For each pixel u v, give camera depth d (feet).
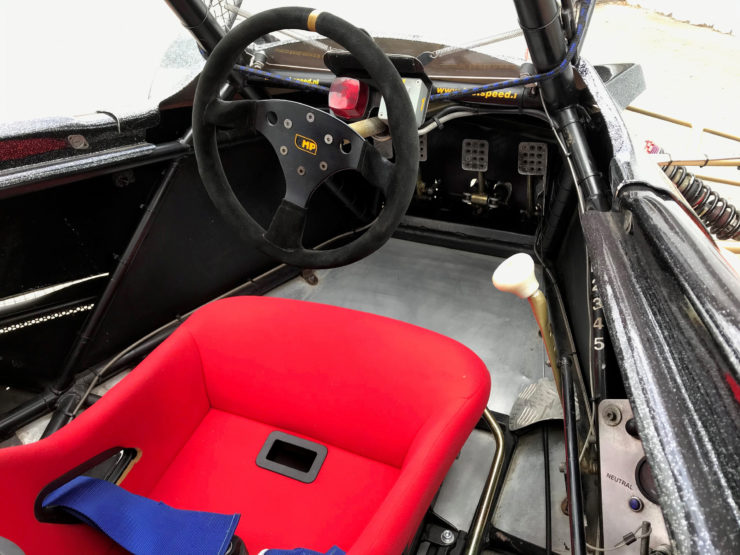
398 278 7.23
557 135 4.47
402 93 3.05
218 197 3.68
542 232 6.85
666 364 1.98
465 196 7.04
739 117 10.95
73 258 4.91
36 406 5.10
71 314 5.12
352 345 3.44
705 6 14.85
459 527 4.43
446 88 5.05
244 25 3.18
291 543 3.21
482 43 4.65
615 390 3.53
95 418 2.90
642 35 13.89
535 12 3.67
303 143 3.26
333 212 7.47
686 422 1.74
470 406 3.06
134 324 5.64
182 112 5.33
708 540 1.39
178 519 2.80
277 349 3.54
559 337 5.76
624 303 2.38
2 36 5.05
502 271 3.33
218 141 5.42
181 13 4.46
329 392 3.50
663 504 1.56
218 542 2.65
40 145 4.24
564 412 3.77
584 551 3.04
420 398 3.25
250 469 3.55
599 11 15.20
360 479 3.49
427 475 2.71
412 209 7.80
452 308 6.75
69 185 4.63
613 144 3.59
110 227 5.09
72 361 5.21
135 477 3.27
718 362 1.82
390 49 4.94
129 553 2.96
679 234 2.48
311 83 5.02
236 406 3.78
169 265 5.71
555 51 3.99
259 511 3.36
